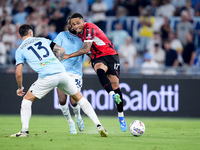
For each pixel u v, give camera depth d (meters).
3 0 57.50
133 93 42.06
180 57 53.16
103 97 41.78
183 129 29.58
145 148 17.45
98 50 24.94
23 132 21.34
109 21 56.25
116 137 22.05
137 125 22.81
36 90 20.73
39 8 57.19
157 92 42.00
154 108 41.88
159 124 34.34
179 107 42.03
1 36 54.94
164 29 53.84
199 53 53.28
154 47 52.19
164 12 55.88
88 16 57.28
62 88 21.22
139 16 55.91
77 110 24.86
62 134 23.77
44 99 42.16
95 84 41.84
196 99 42.03
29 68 42.25
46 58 20.64
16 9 57.34
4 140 19.70
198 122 37.38
